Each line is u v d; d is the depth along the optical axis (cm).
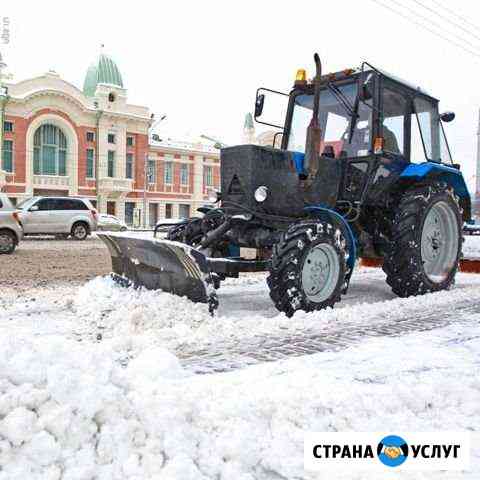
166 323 439
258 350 386
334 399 269
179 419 224
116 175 4172
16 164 3706
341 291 532
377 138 576
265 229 542
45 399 204
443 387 301
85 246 1587
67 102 3906
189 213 4709
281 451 225
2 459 184
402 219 613
